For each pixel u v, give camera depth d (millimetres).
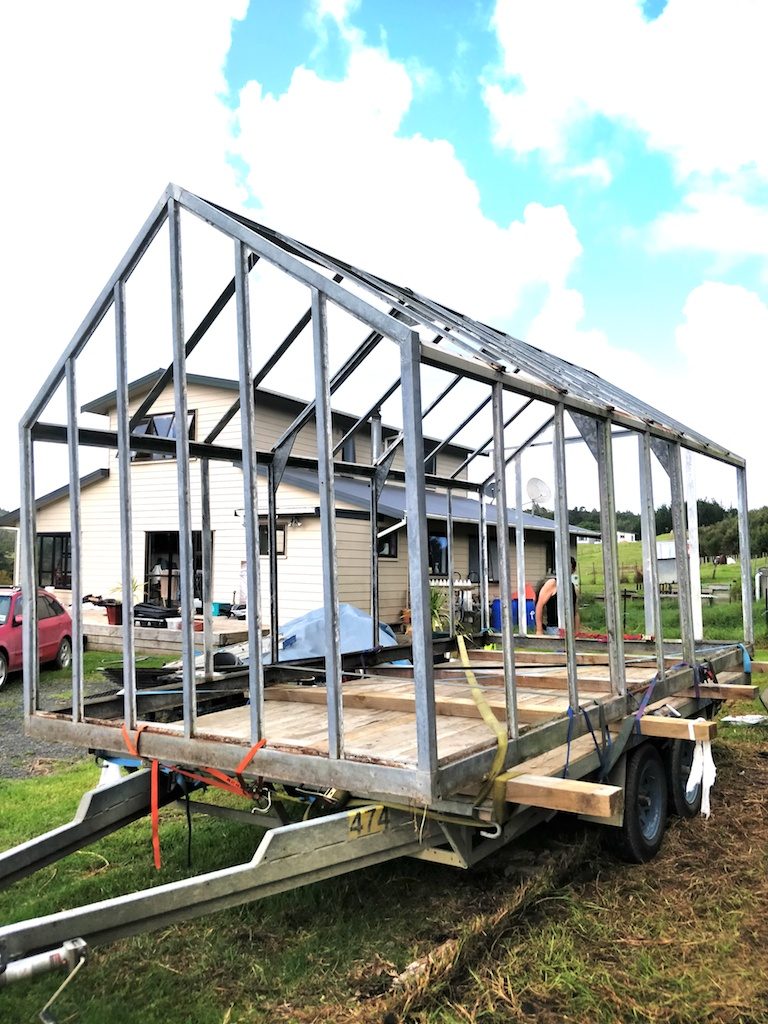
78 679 4078
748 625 7258
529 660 7051
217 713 4523
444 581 16391
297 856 2994
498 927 3496
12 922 3758
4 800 5773
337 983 3143
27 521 4352
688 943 3463
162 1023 2916
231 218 3596
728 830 4914
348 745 3504
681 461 5742
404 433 2867
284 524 16562
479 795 3170
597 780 4289
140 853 4668
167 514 18547
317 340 3225
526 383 3719
